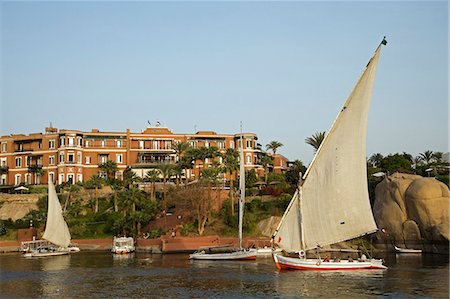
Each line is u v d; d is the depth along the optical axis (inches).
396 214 3157.0
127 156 5152.6
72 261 2935.5
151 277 2151.8
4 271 2461.9
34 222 4114.2
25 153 5187.0
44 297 1729.8
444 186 3011.8
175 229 3750.0
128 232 3932.1
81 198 4458.7
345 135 2020.2
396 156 4242.1
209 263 2706.7
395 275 2025.1
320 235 2080.5
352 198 2017.7
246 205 3927.2
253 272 2242.9
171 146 5157.5
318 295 1646.2
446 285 1784.0
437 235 2906.0
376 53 1935.3
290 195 3892.7
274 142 5954.7
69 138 4975.4
